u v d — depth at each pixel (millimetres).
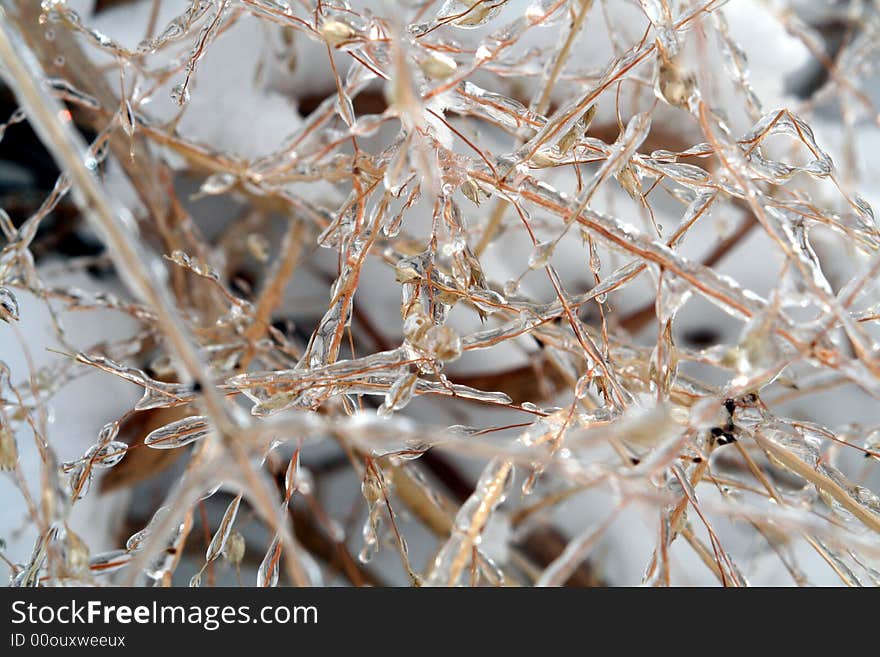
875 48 385
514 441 300
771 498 309
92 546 364
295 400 301
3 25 280
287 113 380
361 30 295
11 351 366
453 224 302
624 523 377
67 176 316
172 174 391
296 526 380
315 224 385
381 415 295
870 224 302
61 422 364
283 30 372
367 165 315
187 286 380
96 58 374
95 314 383
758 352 274
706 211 306
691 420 288
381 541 376
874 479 377
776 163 305
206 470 265
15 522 341
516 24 296
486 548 315
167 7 385
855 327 275
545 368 386
